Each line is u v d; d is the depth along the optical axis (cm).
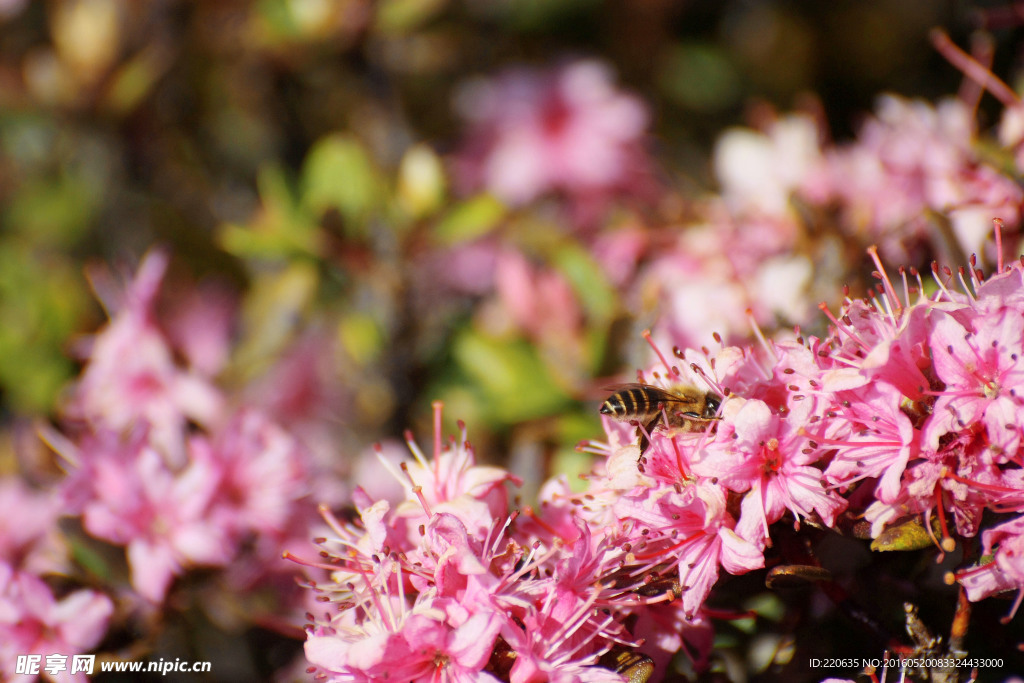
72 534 42
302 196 48
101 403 45
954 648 39
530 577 39
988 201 42
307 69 51
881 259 42
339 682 38
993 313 38
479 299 48
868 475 38
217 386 47
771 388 39
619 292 46
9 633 41
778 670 40
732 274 44
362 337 47
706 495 38
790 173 46
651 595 39
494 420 45
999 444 38
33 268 50
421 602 38
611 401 40
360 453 47
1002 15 45
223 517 43
